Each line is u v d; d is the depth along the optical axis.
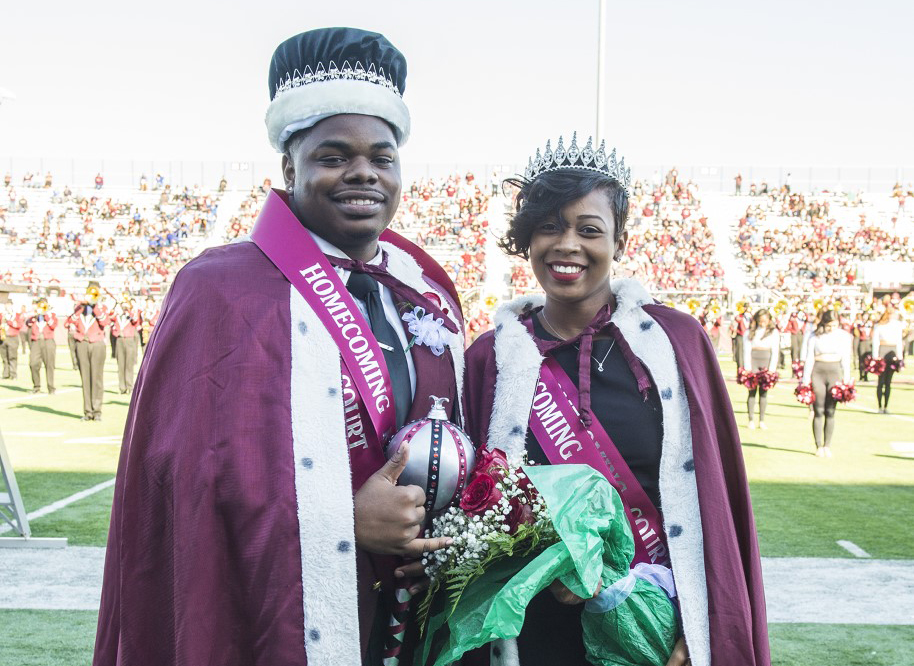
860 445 13.05
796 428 14.95
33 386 19.67
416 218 42.62
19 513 7.00
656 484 2.51
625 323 2.57
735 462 2.59
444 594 2.36
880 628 5.39
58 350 32.22
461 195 44.72
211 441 2.10
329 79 2.34
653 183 45.91
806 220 43.16
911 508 8.78
